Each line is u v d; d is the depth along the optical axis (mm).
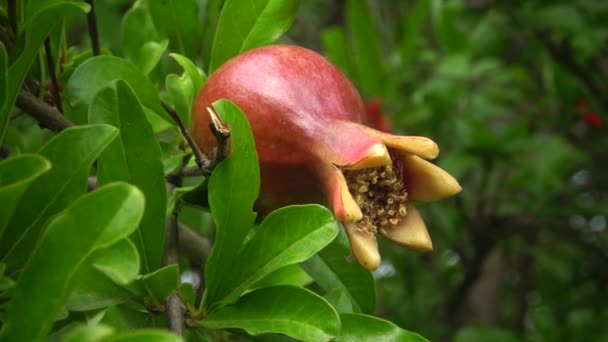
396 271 1211
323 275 533
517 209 1050
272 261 477
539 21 958
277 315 472
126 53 589
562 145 999
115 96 476
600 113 1061
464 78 959
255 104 481
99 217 406
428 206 1076
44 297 406
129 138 476
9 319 407
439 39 975
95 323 448
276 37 545
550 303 1273
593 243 1232
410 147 465
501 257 1214
